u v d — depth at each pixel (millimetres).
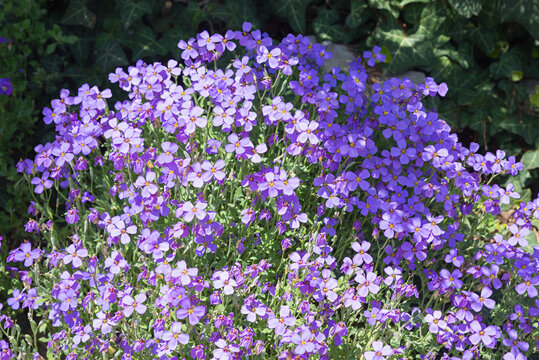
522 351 823
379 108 862
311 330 771
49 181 848
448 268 871
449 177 853
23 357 795
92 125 846
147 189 800
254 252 837
